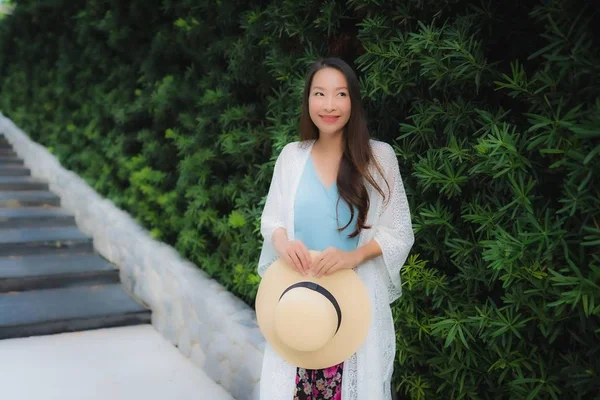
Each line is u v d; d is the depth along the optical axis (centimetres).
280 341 191
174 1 432
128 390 332
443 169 217
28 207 651
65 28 668
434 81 224
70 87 666
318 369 194
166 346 405
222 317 341
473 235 212
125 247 498
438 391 225
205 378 353
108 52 562
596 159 158
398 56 221
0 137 872
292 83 291
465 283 220
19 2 788
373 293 193
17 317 414
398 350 238
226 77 358
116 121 512
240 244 360
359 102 188
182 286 395
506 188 195
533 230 182
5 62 912
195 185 401
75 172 664
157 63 463
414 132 226
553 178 189
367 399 189
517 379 191
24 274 477
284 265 193
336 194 189
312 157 195
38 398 317
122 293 485
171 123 457
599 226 164
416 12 228
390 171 191
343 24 277
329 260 179
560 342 197
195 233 404
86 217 593
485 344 216
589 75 167
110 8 537
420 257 241
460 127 216
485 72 202
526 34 209
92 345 400
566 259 170
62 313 428
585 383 175
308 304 172
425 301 233
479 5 219
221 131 381
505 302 189
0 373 348
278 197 200
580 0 163
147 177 459
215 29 388
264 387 197
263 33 310
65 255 553
